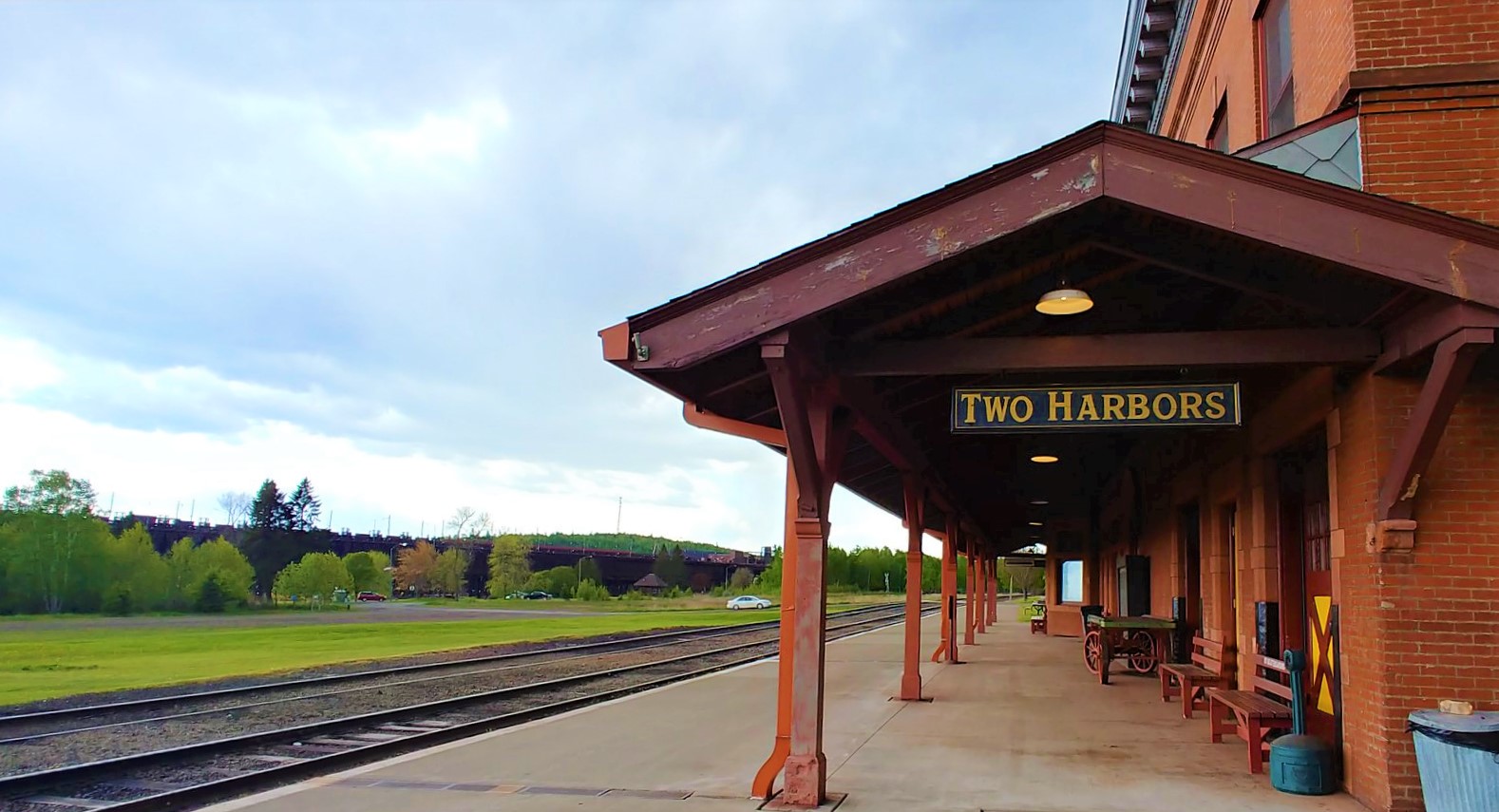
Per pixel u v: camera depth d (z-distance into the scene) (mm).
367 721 11328
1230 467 10172
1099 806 6332
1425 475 6000
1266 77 9391
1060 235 6082
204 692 14312
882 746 8633
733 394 7273
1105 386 6203
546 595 97938
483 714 12375
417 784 7301
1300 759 6609
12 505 56312
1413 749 5832
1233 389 6086
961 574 110875
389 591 92375
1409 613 5918
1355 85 6594
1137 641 15023
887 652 20391
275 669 19250
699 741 9250
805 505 6531
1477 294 4844
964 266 6211
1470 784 5109
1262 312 7320
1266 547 8719
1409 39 6605
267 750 9719
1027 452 14039
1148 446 15719
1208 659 11219
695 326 5746
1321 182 4992
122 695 14406
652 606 77000
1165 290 7551
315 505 135875
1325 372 6910
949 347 6332
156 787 7973
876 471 12445
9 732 10812
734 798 6750
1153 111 14727
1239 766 7633
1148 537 16219
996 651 20141
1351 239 4992
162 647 25422
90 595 56781
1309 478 8102
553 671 18812
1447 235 4922
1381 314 5660
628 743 9141
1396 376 6000
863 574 125000
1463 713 5352
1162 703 11609
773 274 5680
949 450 13641
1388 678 5918
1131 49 14164
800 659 6555
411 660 21531
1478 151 6422
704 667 19625
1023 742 8852
